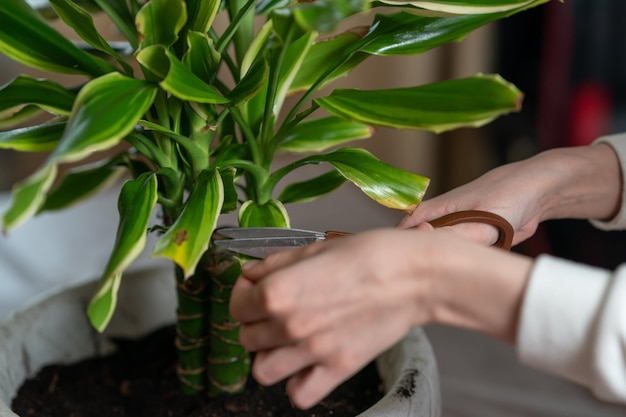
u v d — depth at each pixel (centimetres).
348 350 57
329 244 57
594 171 87
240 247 64
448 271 55
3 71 159
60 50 66
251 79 62
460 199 79
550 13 172
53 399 82
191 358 81
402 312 57
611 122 172
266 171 71
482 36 190
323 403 79
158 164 72
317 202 143
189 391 82
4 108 64
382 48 67
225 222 126
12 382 80
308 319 55
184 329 80
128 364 88
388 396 68
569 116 174
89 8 75
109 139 52
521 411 100
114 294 58
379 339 57
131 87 58
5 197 142
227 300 75
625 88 171
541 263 54
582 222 178
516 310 54
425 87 64
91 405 82
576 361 54
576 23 169
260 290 55
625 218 88
